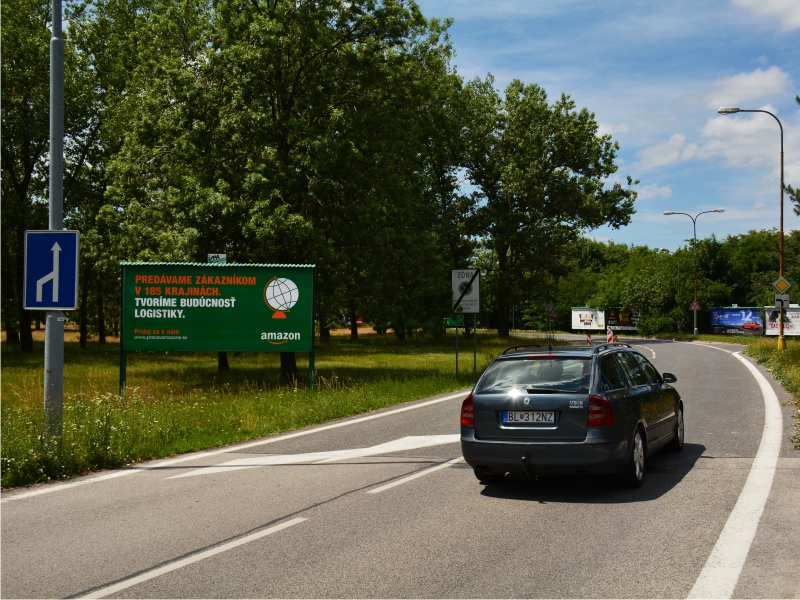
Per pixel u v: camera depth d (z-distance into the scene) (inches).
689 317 2610.7
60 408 374.9
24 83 1409.9
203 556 220.1
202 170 871.7
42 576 203.8
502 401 300.2
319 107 902.4
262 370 1037.8
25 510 281.7
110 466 376.8
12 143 1425.9
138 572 206.1
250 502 290.0
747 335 2399.1
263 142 851.4
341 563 210.8
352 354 1481.3
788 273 2615.7
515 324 4082.2
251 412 545.0
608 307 3213.6
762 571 197.9
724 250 2972.4
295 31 883.4
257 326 729.0
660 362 1091.3
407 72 975.6
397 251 935.0
